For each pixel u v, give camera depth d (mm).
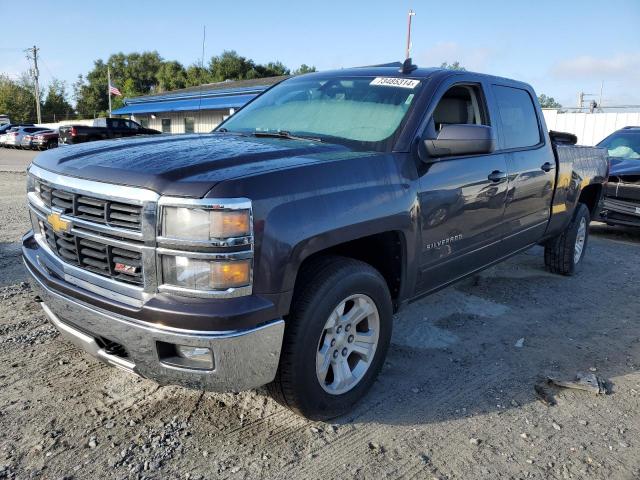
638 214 7883
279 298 2451
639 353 4062
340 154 2957
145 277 2371
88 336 2682
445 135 3211
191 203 2256
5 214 8578
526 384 3531
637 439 2957
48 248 2971
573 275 6082
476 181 3738
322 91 3928
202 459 2631
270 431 2877
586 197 6379
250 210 2320
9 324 4020
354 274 2816
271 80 27422
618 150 9367
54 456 2596
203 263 2287
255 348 2408
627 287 5719
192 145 2967
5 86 73375
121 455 2625
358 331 3105
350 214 2738
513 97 4547
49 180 2738
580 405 3289
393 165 3092
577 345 4172
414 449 2795
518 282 5750
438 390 3406
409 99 3506
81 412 2957
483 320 4617
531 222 4742
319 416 2895
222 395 3189
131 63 71625
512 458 2754
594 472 2668
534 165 4582
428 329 4359
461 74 3896
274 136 3469
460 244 3725
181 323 2305
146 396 3139
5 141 35562
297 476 2547
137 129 28016
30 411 2943
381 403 3221
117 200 2391
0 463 2525
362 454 2732
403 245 3180
